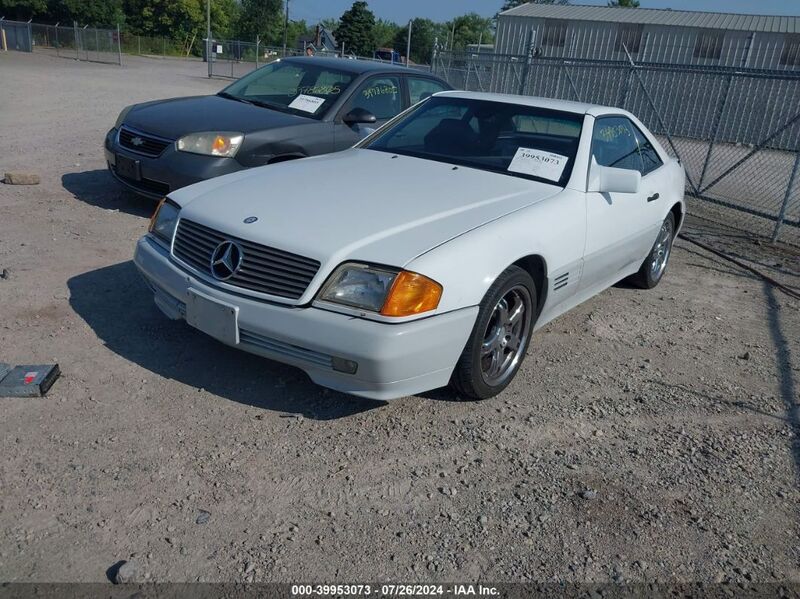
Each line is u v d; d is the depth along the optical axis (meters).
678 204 5.98
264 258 3.34
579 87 16.55
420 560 2.61
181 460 3.06
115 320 4.33
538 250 3.78
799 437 3.75
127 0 60.19
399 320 3.13
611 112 5.09
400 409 3.63
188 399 3.54
